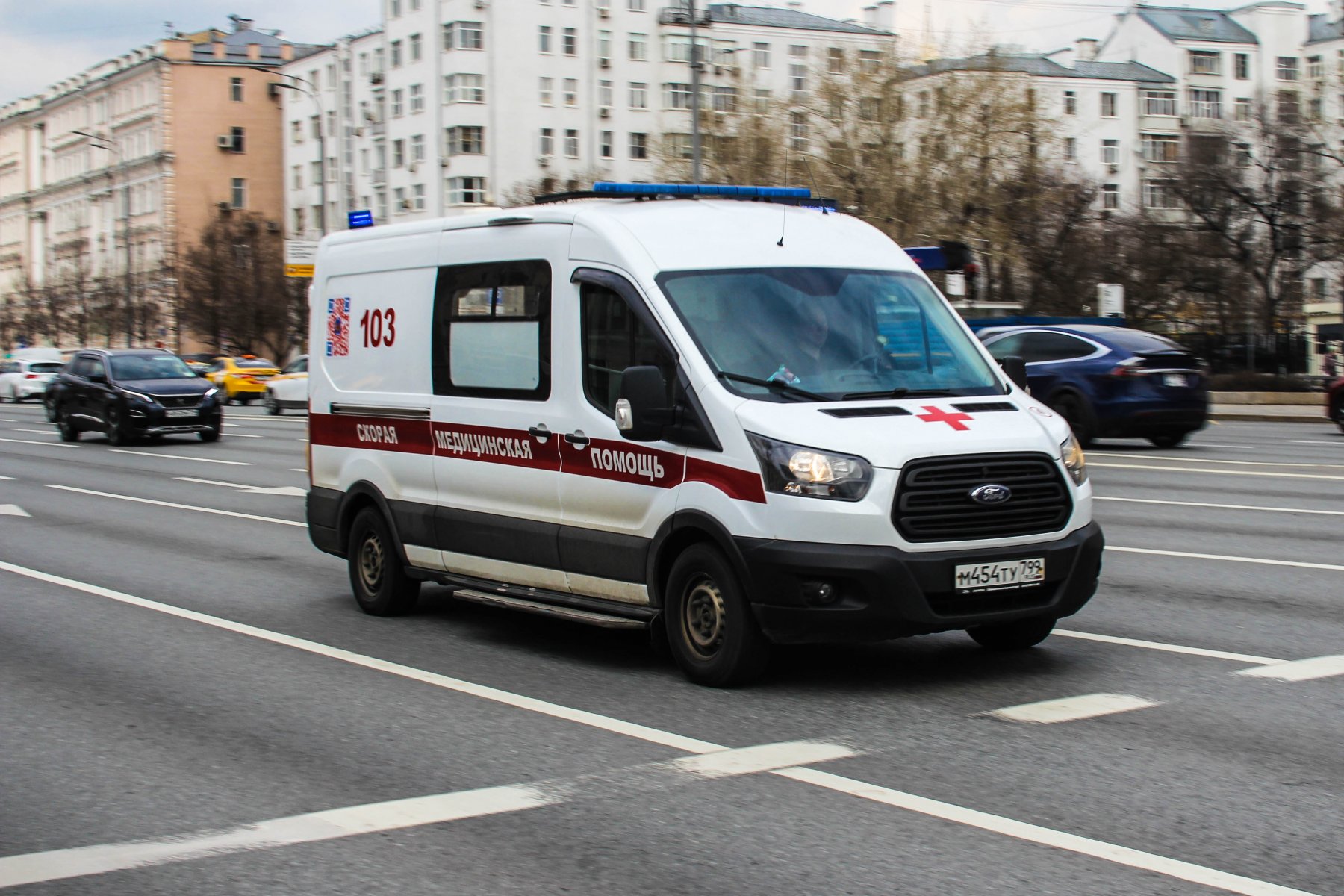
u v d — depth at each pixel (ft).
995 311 119.55
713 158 167.43
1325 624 28.07
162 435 101.76
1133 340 71.20
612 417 24.98
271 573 38.45
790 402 23.16
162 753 20.48
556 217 26.50
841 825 16.49
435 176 293.64
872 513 21.88
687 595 23.86
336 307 32.65
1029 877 14.69
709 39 303.68
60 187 409.90
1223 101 338.75
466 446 28.32
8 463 80.12
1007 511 22.70
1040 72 322.75
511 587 27.73
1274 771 18.42
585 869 15.25
